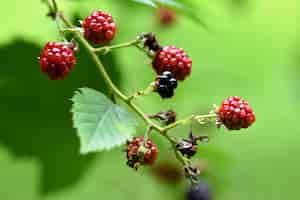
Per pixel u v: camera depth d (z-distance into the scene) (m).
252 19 0.71
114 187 0.58
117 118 0.38
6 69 0.50
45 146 0.50
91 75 0.50
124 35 0.58
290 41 0.70
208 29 0.47
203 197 0.57
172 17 0.63
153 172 0.58
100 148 0.37
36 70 0.50
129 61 0.58
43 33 0.54
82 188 0.56
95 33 0.40
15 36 0.51
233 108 0.39
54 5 0.41
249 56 0.67
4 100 0.50
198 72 0.64
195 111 0.59
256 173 0.69
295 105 0.69
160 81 0.39
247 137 0.71
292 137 0.72
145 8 0.58
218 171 0.57
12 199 0.56
